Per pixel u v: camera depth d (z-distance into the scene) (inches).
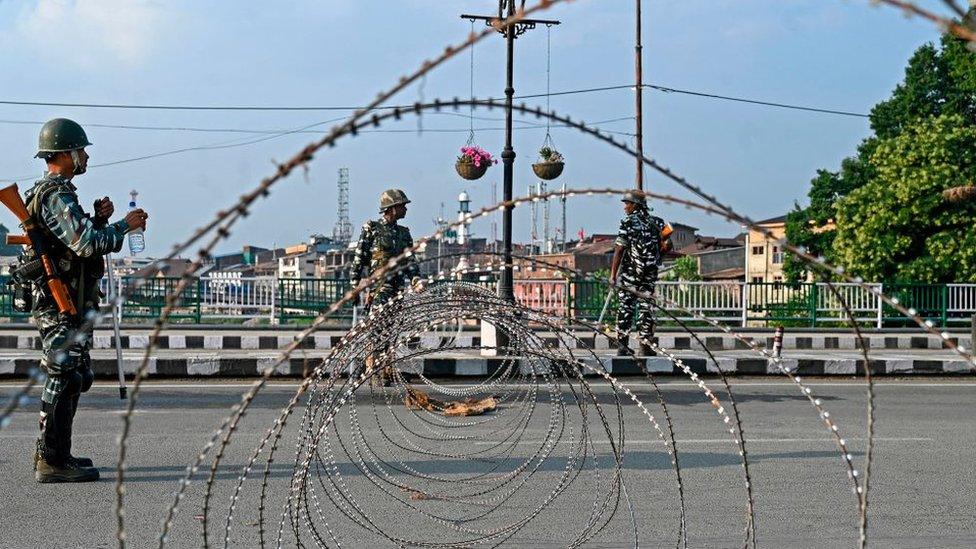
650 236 560.4
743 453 155.9
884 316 1002.1
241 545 209.6
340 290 927.7
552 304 895.1
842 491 267.9
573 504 249.9
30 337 749.9
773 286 979.9
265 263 3538.4
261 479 272.5
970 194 1283.2
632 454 315.6
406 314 202.4
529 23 592.4
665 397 466.9
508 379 519.5
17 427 351.3
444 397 449.7
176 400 433.4
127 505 242.1
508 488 265.6
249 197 90.0
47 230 248.5
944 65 1547.7
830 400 463.8
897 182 1350.9
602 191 109.7
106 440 328.8
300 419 377.7
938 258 1327.5
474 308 213.2
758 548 212.1
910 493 266.8
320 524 227.8
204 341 749.9
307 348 739.4
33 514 231.8
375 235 458.9
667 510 244.8
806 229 1574.8
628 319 562.3
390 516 236.2
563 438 343.3
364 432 349.7
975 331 717.3
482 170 617.9
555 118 99.6
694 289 960.3
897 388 525.0
